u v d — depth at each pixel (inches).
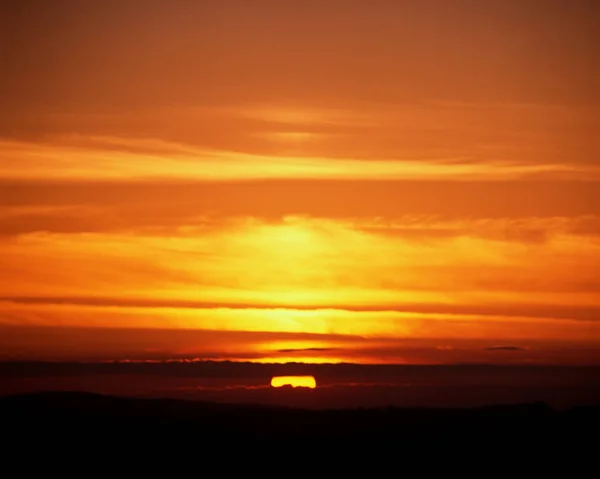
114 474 2052.2
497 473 2087.8
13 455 2150.6
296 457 2177.7
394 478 2054.6
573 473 2084.2
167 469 2096.5
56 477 2028.8
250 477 2055.9
